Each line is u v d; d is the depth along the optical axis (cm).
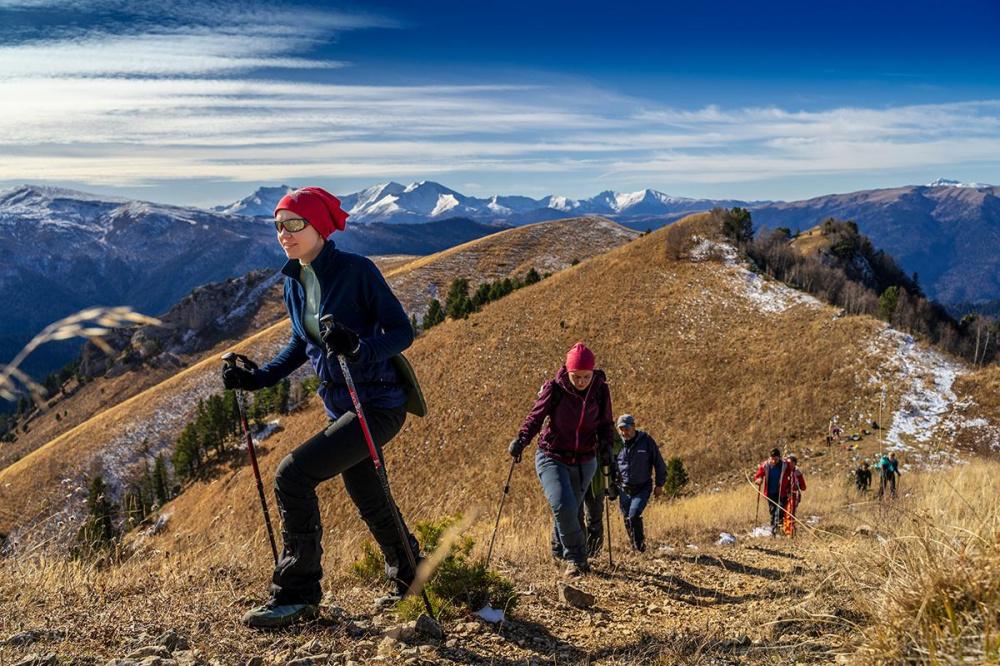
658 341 5588
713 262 6675
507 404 5053
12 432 12962
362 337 362
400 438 4822
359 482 384
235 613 366
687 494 3127
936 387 4078
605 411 597
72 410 12950
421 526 440
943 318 5816
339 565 510
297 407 6394
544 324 6197
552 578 568
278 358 404
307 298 365
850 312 5512
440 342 6291
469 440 4644
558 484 587
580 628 407
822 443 3766
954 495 426
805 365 4694
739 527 1200
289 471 352
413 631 358
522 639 376
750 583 547
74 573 422
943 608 273
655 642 364
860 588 344
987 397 3872
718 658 329
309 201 351
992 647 240
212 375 9869
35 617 350
